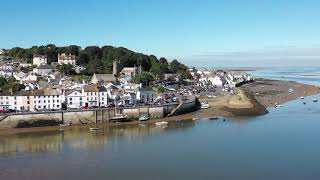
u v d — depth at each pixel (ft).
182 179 390.83
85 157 478.18
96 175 407.44
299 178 389.80
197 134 615.57
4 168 435.94
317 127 650.43
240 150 500.33
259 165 433.48
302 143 531.50
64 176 406.21
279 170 414.82
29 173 417.90
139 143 554.46
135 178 396.16
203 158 465.47
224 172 410.93
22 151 513.86
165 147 526.16
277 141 547.49
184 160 457.68
